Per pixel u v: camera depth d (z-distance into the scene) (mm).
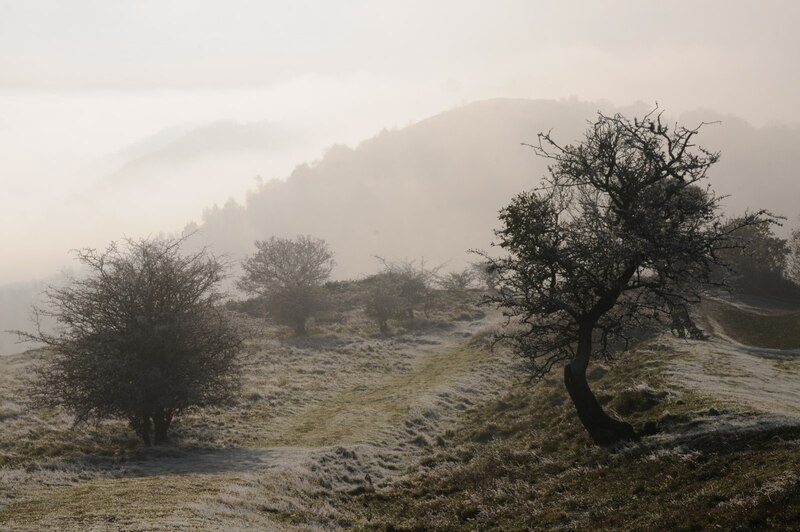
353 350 53781
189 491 17828
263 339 56812
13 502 15906
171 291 28219
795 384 28016
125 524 13461
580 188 20578
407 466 25984
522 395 34250
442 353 53250
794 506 10844
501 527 15570
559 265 20406
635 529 12492
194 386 27094
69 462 23000
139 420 27703
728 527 11047
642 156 19875
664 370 29625
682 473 15172
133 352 26719
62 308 27328
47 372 27062
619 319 21562
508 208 20594
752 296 68312
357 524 18094
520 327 49469
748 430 16609
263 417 33750
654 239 18797
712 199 19297
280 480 20922
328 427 31625
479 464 23172
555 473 19359
